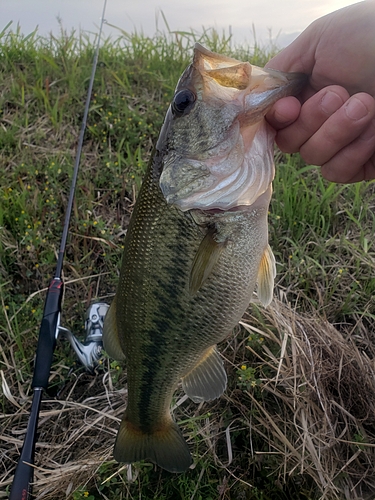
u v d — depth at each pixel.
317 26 0.22
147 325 0.24
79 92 0.60
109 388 0.35
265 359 0.34
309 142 0.21
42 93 0.57
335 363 0.33
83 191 0.49
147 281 0.24
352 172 0.22
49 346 0.31
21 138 0.54
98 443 0.32
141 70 0.64
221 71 0.20
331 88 0.20
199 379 0.27
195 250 0.22
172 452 0.27
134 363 0.26
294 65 0.24
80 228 0.45
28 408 0.35
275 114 0.20
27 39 0.69
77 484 0.29
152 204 0.23
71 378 0.37
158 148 0.23
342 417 0.31
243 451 0.31
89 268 0.43
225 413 0.32
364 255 0.40
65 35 0.71
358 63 0.21
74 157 0.53
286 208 0.44
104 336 0.27
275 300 0.37
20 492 0.25
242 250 0.23
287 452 0.30
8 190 0.48
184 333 0.24
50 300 0.33
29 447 0.27
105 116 0.56
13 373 0.37
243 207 0.22
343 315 0.38
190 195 0.22
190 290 0.23
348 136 0.20
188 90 0.21
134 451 0.27
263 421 0.31
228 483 0.30
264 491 0.29
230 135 0.21
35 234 0.43
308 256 0.42
